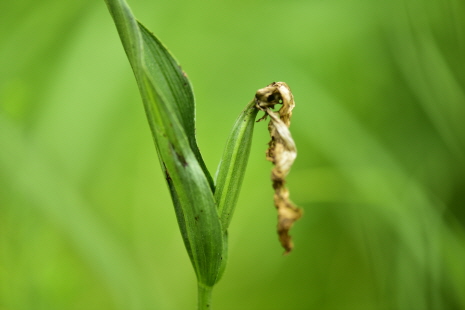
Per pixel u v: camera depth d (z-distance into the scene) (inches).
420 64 19.4
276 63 21.8
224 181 10.9
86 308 18.5
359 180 18.9
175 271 21.7
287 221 10.5
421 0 19.4
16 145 16.0
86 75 19.2
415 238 17.9
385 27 20.7
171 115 10.5
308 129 20.4
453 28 19.3
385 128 21.8
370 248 20.5
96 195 19.8
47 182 16.0
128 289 15.9
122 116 21.0
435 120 19.1
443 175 20.0
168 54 10.7
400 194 19.1
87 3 19.9
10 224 16.4
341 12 21.5
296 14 22.0
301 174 20.6
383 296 20.0
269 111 10.8
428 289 17.9
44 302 16.4
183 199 10.7
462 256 17.8
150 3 22.0
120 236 18.0
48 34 19.6
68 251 18.5
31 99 18.5
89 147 18.7
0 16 19.4
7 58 18.8
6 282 15.9
